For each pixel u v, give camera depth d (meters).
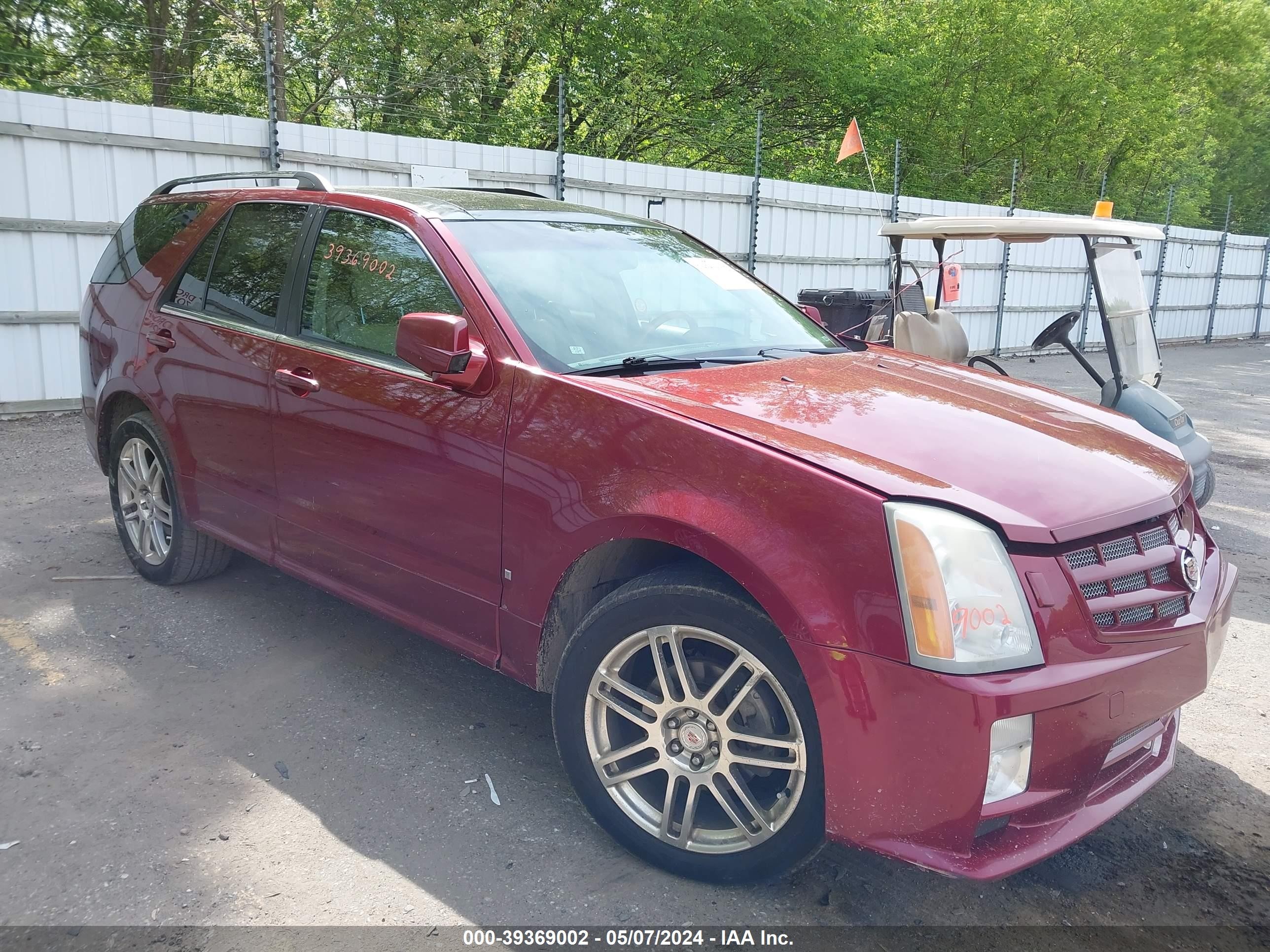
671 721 2.45
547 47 19.48
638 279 3.44
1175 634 2.29
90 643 3.76
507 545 2.71
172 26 15.82
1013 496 2.24
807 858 2.28
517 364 2.76
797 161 24.78
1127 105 30.58
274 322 3.52
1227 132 41.06
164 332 3.94
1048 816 2.16
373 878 2.45
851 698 2.09
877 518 2.10
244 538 3.71
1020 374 14.35
